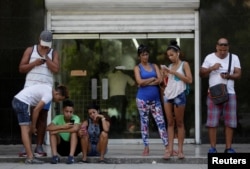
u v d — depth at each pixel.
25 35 14.03
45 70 11.05
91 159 10.98
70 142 10.96
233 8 13.91
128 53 14.32
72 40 14.32
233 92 11.08
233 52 13.88
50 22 14.25
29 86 10.97
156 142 14.16
